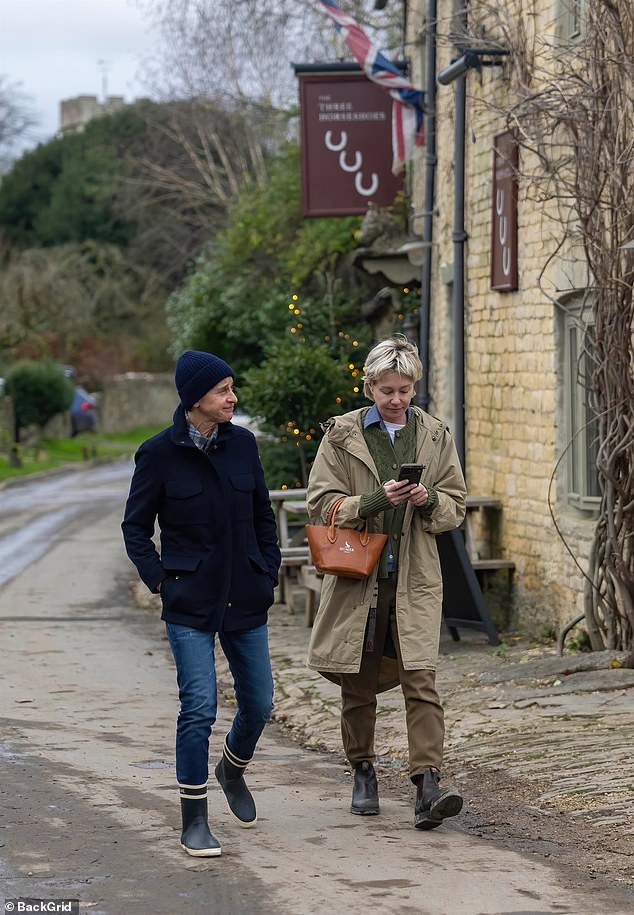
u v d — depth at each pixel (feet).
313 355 68.28
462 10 45.09
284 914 18.02
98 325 218.79
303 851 21.16
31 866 20.26
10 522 95.30
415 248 57.41
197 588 20.84
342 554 22.02
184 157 146.20
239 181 138.00
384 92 62.95
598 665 34.60
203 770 20.99
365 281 77.51
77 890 19.07
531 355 43.55
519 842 21.85
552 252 41.37
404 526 22.50
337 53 97.55
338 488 22.70
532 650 39.99
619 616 35.91
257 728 22.04
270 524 21.90
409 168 63.77
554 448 41.81
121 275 213.05
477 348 49.14
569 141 37.55
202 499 20.90
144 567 20.83
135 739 30.55
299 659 41.39
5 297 190.49
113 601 57.72
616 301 34.76
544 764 26.66
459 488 22.86
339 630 22.45
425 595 22.45
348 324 76.38
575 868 20.35
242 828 22.62
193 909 18.22
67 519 97.66
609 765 26.02
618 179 34.53
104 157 222.69
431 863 20.51
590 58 35.65
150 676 39.73
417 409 23.31
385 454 22.75
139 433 225.97
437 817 21.79
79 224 224.12
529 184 41.24
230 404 21.03
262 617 21.48
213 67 109.60
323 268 79.51
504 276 45.21
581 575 39.14
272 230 92.32
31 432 185.06
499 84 46.06
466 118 50.42
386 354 22.53
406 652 22.12
